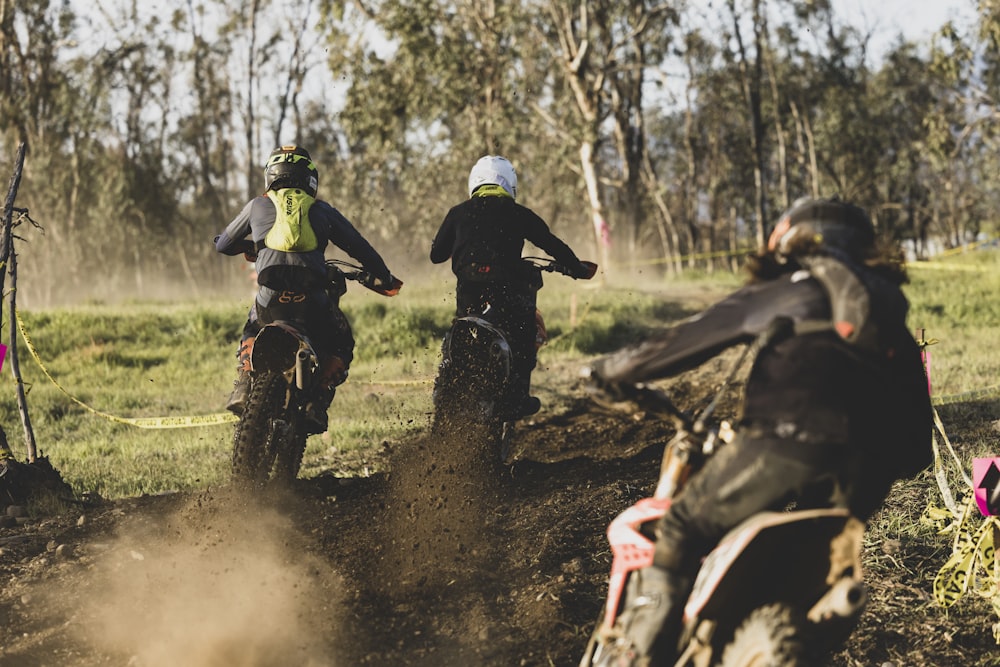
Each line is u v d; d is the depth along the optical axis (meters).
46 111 135.00
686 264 161.75
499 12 107.06
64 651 13.60
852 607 8.91
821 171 157.88
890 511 17.45
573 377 38.34
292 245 18.88
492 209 21.05
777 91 144.88
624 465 21.78
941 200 171.38
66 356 45.25
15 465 20.36
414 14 101.62
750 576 9.52
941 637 13.44
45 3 133.50
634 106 137.50
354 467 23.66
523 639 13.62
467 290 20.92
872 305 9.12
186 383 40.41
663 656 9.66
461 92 104.38
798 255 9.84
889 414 9.41
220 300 74.31
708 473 9.60
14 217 21.80
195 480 23.03
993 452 21.02
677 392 33.50
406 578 15.41
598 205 112.38
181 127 161.38
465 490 18.86
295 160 19.83
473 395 20.23
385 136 107.00
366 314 51.84
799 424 9.12
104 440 28.67
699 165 175.62
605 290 69.00
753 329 9.51
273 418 18.39
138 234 146.50
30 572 16.20
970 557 13.48
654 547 9.86
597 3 120.56
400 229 123.50
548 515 17.81
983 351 39.31
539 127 120.00
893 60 152.25
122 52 139.38
